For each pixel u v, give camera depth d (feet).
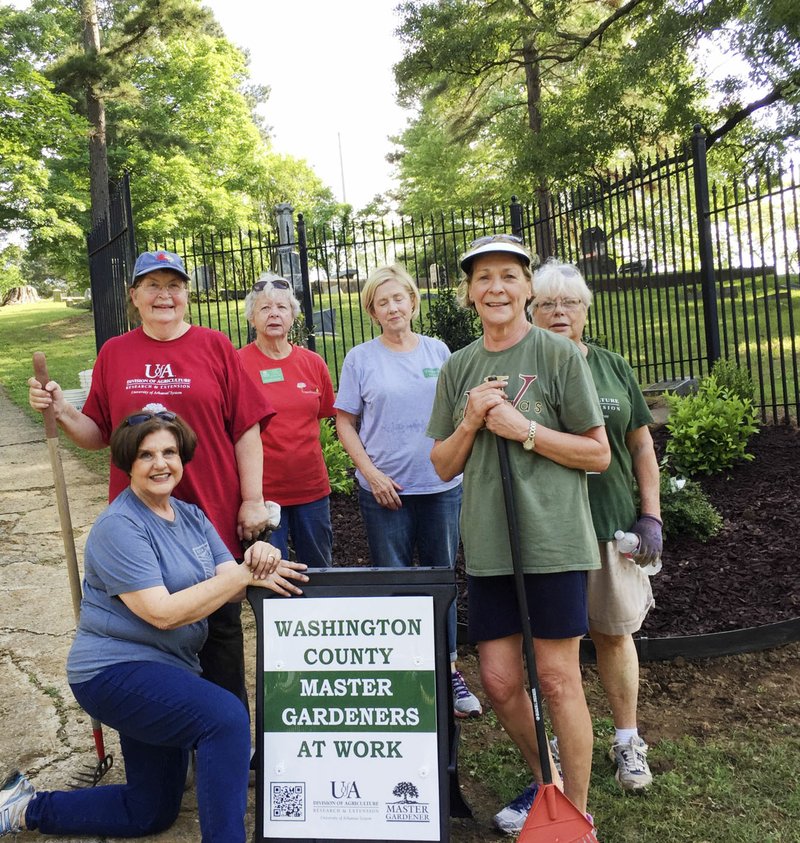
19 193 69.67
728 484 19.15
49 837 9.11
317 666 8.16
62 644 14.29
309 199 133.80
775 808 9.04
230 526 9.50
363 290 11.69
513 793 9.57
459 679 11.49
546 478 7.86
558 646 7.97
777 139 55.16
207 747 7.79
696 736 10.57
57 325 77.41
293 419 12.14
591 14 59.93
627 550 8.95
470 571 8.08
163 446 8.24
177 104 90.22
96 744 10.00
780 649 12.45
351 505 20.25
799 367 32.14
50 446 9.59
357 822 7.89
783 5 45.01
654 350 25.94
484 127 67.92
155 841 8.93
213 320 56.95
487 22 57.67
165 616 7.88
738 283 51.93
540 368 8.05
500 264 8.00
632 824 8.93
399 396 11.40
